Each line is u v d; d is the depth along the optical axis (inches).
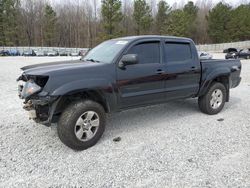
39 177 125.8
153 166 136.6
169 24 2524.6
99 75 159.6
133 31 2637.8
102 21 2306.8
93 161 142.1
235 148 158.6
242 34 2623.0
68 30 2819.9
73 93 150.9
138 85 178.2
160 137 176.2
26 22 2625.5
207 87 222.7
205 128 194.4
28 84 149.9
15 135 176.7
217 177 126.1
